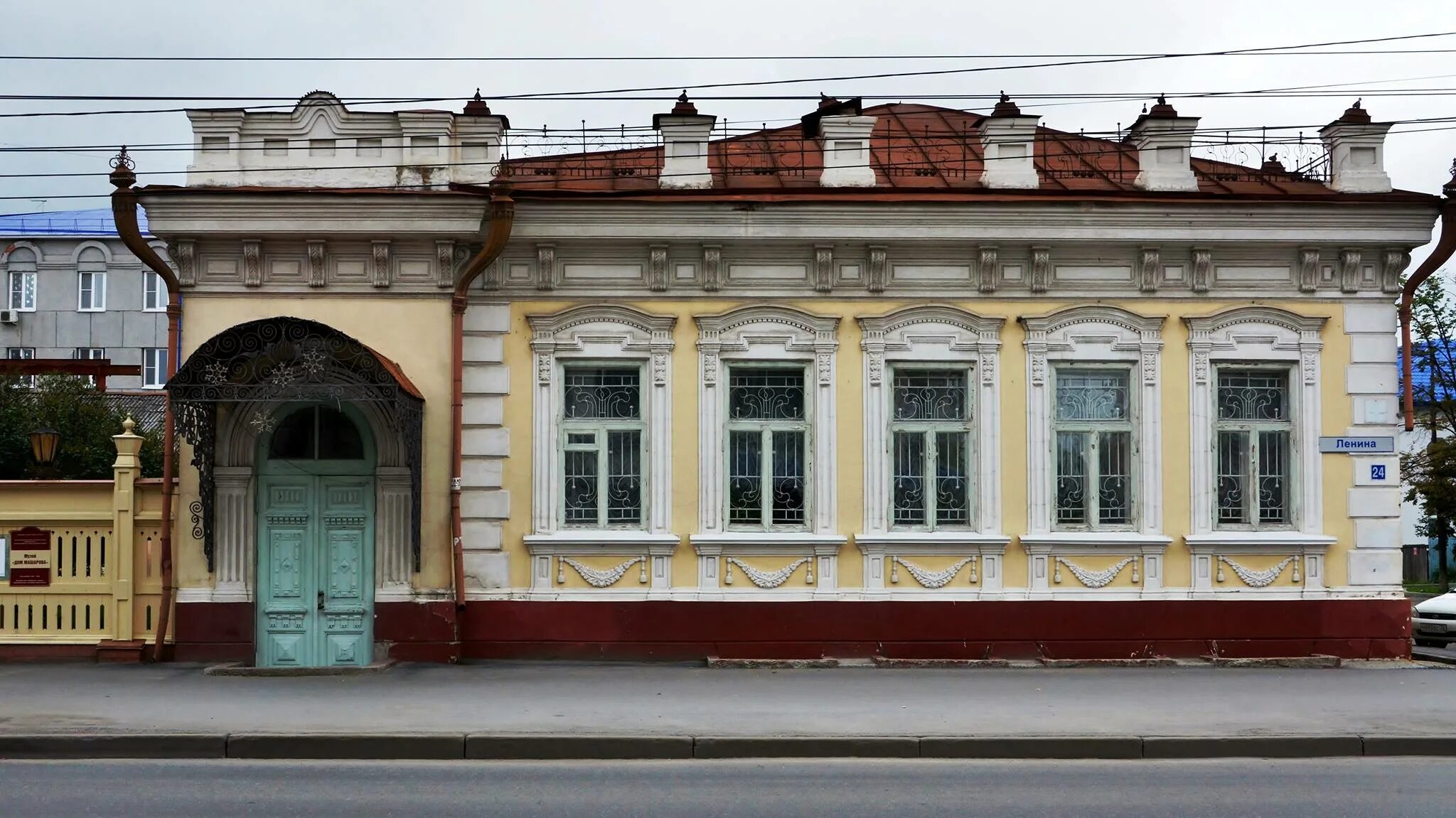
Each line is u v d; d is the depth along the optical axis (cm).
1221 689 1434
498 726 1183
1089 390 1691
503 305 1648
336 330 1427
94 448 3450
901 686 1453
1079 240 1650
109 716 1223
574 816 917
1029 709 1300
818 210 1633
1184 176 1703
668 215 1631
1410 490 3975
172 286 1600
